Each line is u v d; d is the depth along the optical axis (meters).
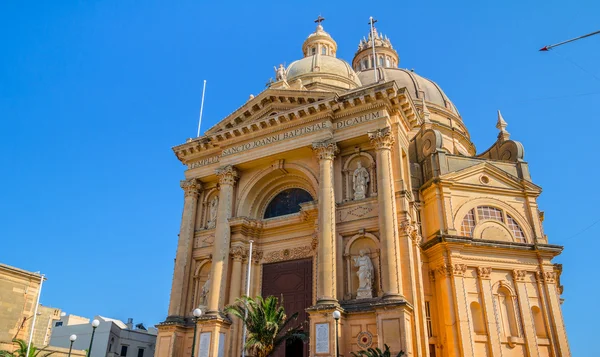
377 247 27.69
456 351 30.39
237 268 31.98
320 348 24.69
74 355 44.09
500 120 44.16
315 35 52.56
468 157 37.31
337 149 30.52
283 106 33.84
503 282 33.03
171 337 30.69
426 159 37.53
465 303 31.58
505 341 31.47
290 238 32.59
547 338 32.03
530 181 37.06
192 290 33.34
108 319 67.88
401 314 24.11
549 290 33.25
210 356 28.22
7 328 38.62
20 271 40.19
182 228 34.75
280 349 29.83
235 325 30.48
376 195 28.80
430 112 54.53
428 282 33.25
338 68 44.50
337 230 28.97
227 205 33.00
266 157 32.62
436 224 34.28
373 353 22.20
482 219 35.12
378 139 29.12
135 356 66.38
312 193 32.97
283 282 31.72
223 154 34.53
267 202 34.94
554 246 34.22
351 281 27.73
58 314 50.28
